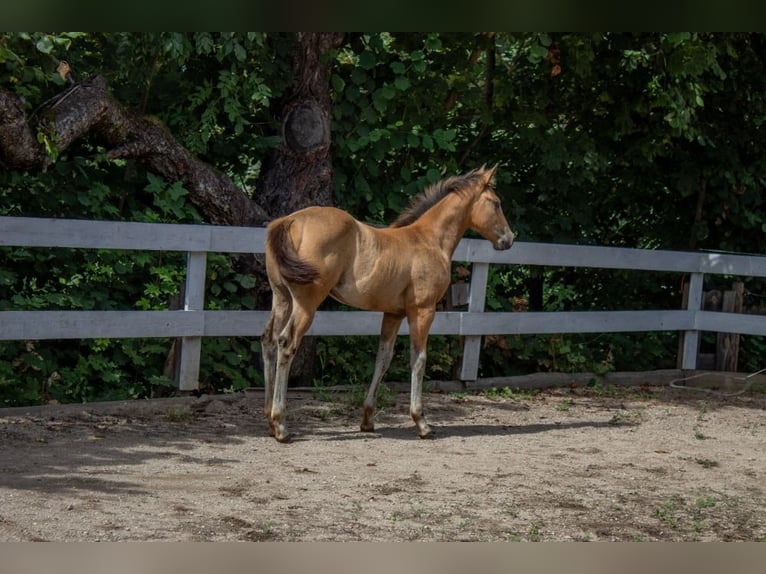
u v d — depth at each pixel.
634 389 11.09
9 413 7.55
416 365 7.85
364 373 10.20
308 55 9.98
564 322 10.84
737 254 11.77
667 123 11.99
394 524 5.41
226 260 9.50
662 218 13.24
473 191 8.16
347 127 10.52
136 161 9.44
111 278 9.00
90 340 8.73
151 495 5.63
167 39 9.00
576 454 7.62
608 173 12.72
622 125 11.81
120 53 9.26
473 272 10.27
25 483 5.67
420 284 7.72
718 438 8.66
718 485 6.91
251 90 9.65
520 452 7.57
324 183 10.09
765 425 9.42
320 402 9.04
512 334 10.70
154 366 9.03
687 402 10.48
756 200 13.12
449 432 8.22
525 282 12.39
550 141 11.37
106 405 8.00
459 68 11.20
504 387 10.52
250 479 6.17
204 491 5.80
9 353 8.38
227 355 9.35
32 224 7.76
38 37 8.23
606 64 11.80
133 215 9.11
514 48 11.89
